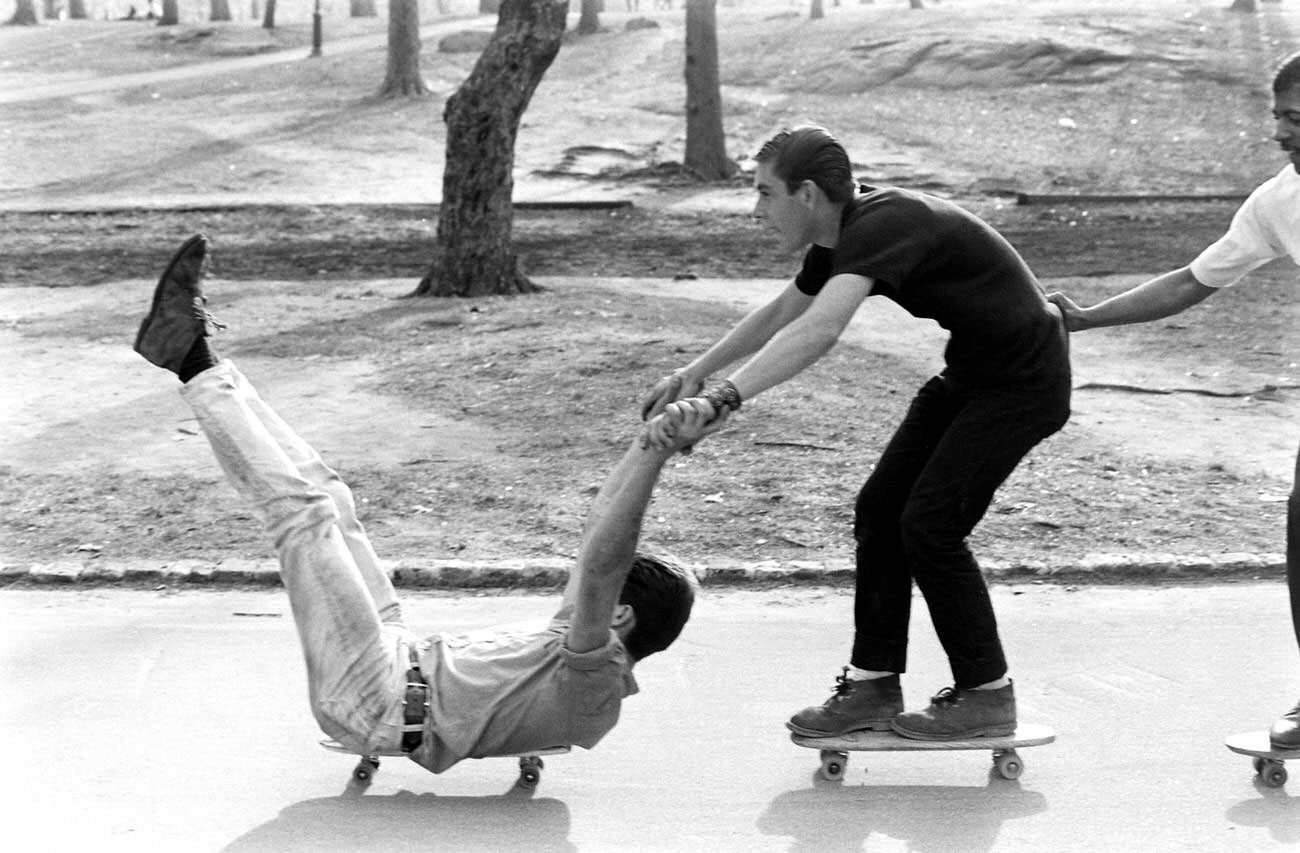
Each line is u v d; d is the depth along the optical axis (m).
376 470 16.22
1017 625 11.41
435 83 70.06
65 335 25.05
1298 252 8.48
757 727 9.48
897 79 65.25
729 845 7.72
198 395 8.02
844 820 8.05
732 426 17.39
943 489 8.20
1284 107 8.13
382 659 8.01
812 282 8.54
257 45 89.06
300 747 9.17
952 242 7.95
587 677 7.81
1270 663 10.48
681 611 8.09
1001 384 8.20
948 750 8.61
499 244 28.08
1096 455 16.53
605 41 80.25
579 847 7.70
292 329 24.64
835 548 13.49
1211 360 22.19
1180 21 73.12
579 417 18.23
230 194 47.00
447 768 8.11
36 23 109.81
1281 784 8.44
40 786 8.52
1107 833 7.84
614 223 41.22
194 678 10.41
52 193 47.28
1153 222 40.22
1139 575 12.65
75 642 11.20
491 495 15.24
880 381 20.19
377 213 43.00
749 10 90.25
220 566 12.97
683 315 25.31
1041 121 57.31
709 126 49.50
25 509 14.99
